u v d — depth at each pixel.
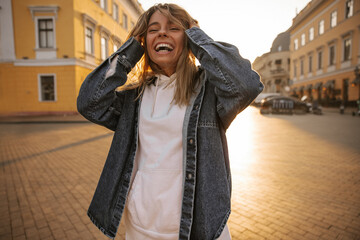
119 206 1.09
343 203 2.94
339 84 21.66
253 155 5.40
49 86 17.41
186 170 0.98
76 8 16.95
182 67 1.04
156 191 1.02
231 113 0.97
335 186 3.48
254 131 9.11
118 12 23.59
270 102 17.81
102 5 20.67
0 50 16.97
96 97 1.07
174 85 1.08
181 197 1.00
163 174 1.02
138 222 1.05
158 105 1.08
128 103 1.17
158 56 1.05
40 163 4.92
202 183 0.97
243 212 2.76
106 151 5.98
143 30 1.12
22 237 2.35
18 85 17.16
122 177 1.12
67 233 2.41
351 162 4.68
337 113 17.89
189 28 1.08
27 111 17.27
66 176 4.10
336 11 21.72
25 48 16.98
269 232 2.36
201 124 1.00
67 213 2.81
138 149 1.14
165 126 1.03
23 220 2.66
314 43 25.44
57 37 16.86
